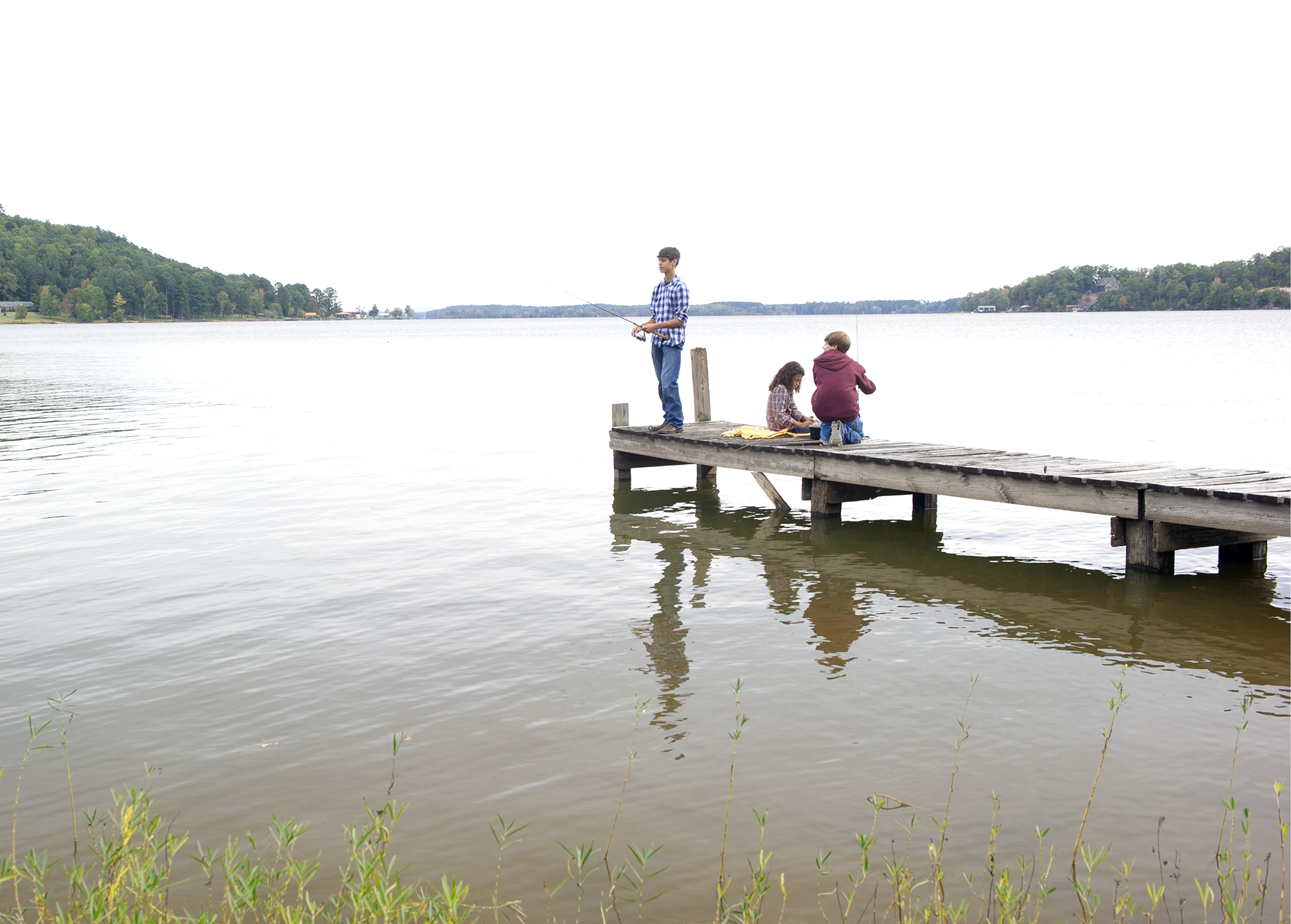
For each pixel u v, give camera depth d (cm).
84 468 1338
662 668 557
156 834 379
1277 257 15712
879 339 7406
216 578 762
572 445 1597
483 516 1022
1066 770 423
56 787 423
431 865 357
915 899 333
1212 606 669
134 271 17300
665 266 1137
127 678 550
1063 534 921
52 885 348
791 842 370
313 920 314
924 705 498
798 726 473
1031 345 5581
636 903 333
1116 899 330
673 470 1357
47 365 4391
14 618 663
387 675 550
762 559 827
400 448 1548
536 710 498
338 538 907
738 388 2770
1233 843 363
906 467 886
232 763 443
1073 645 589
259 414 2123
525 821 388
